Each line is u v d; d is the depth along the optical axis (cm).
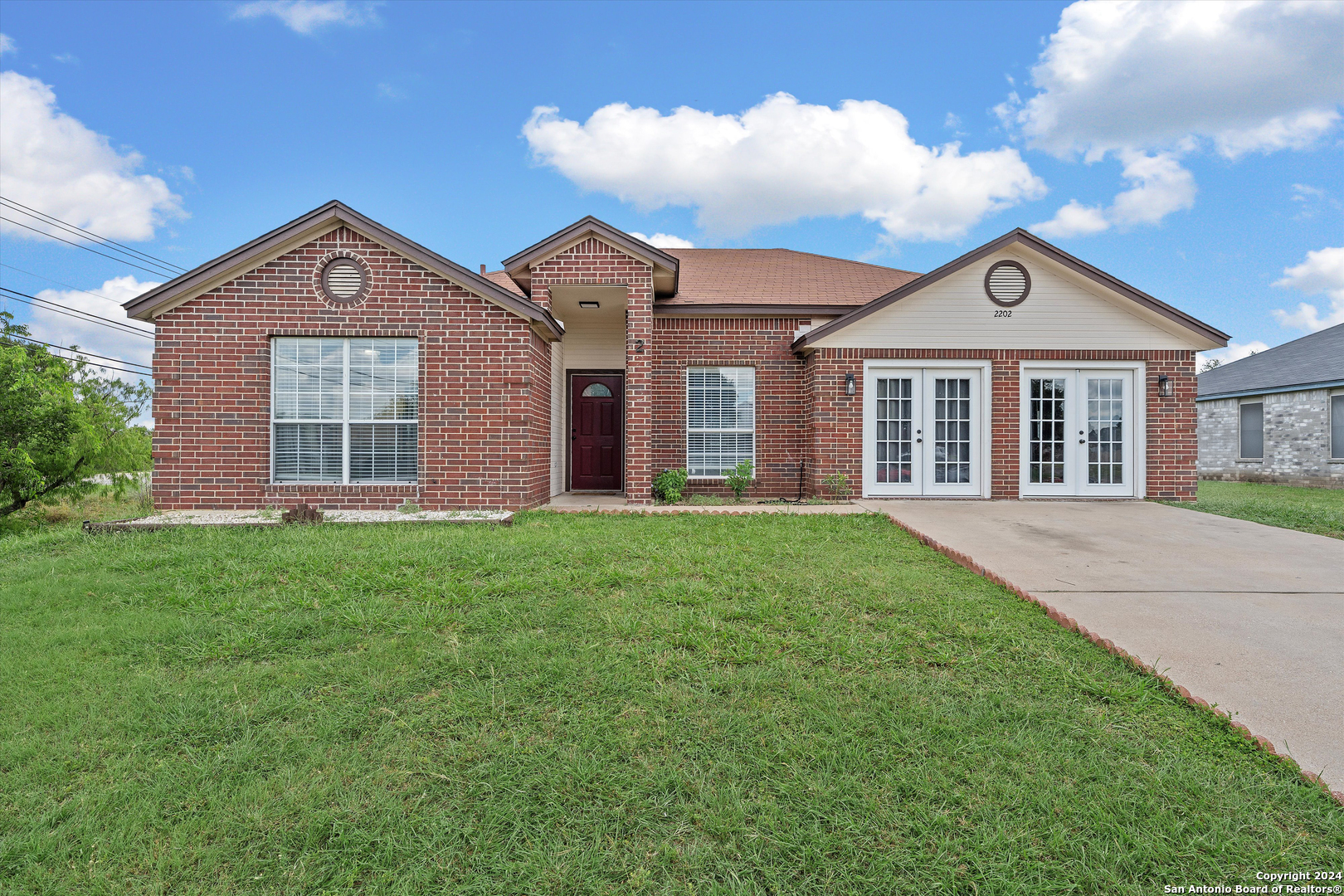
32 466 1141
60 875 229
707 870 229
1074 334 1156
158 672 384
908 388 1165
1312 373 1747
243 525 776
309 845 243
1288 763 276
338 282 953
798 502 1106
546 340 1116
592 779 279
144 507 1158
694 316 1241
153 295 917
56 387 1178
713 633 430
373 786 275
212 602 495
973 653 404
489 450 965
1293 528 848
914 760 289
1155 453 1155
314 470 965
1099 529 809
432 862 234
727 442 1255
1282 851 229
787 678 367
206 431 940
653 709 334
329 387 964
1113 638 422
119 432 1345
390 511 936
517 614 464
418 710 337
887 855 233
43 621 467
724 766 286
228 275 942
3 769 290
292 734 315
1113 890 217
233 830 251
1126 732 311
